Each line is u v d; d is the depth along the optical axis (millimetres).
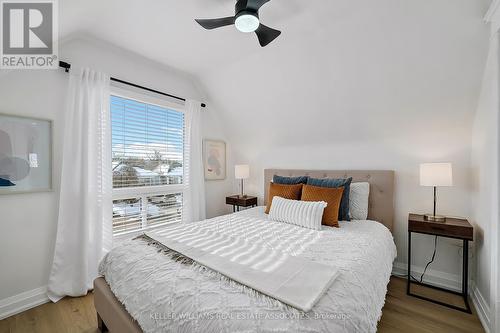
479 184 1960
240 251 1479
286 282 1080
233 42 2322
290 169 3373
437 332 1655
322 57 2287
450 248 2262
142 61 2742
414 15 1708
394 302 2025
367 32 1936
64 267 2088
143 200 2857
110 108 2469
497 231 1469
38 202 2020
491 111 1648
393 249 2168
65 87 2162
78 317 1836
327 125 2896
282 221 2354
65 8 1610
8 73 1844
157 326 1029
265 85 2883
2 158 1834
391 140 2568
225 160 3986
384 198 2529
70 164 2115
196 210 3281
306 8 1768
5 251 1864
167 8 1807
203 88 3445
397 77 2135
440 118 2207
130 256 1484
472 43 1716
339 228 2121
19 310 1898
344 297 1035
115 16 1901
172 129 3176
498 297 1451
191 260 1354
